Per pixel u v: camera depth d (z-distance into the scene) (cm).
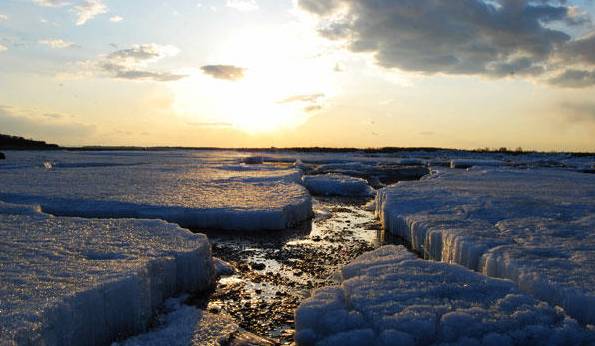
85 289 528
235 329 600
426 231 952
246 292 757
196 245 774
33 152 6103
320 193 2128
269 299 725
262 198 1487
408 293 593
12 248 721
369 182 2716
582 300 546
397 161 4606
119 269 610
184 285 730
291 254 1002
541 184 1766
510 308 550
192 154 6175
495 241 802
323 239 1152
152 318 623
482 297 584
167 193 1559
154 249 735
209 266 799
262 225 1253
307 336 542
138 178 2062
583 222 968
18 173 2222
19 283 549
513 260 685
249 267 898
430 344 509
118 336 557
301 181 2300
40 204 1318
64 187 1669
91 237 808
